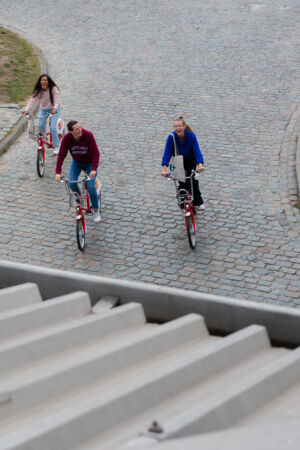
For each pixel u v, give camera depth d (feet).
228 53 86.07
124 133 66.13
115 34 95.04
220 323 19.94
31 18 103.50
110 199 53.52
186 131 44.45
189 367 15.46
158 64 83.76
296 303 40.14
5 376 15.20
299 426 10.76
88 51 89.51
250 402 13.69
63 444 11.46
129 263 44.96
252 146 62.64
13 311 18.40
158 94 75.15
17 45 92.02
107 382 15.42
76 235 45.83
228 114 69.51
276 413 13.67
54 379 14.57
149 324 20.12
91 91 76.84
